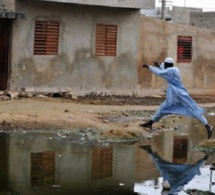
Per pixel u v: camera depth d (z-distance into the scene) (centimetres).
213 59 2708
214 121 1748
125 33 2302
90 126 1447
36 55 2030
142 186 945
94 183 950
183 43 2586
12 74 1967
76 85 2158
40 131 1370
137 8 2273
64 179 966
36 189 896
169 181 983
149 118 1653
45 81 2061
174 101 1400
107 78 2258
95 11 2188
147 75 2402
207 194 907
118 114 1689
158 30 2462
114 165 1089
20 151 1157
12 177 963
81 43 2159
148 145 1299
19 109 1577
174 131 1509
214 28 3766
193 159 1177
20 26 1972
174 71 1377
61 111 1603
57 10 2072
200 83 2680
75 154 1161
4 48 1962
